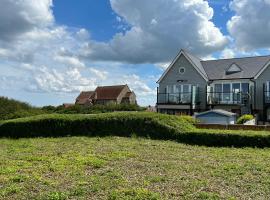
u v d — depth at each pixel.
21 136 20.89
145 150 14.48
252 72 36.28
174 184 8.68
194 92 37.62
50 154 13.20
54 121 20.75
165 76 41.16
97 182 8.73
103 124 20.12
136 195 7.54
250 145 16.16
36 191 8.06
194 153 13.88
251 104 35.22
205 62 41.78
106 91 78.31
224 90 37.44
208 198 7.46
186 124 19.56
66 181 8.93
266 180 9.11
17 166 10.79
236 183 8.82
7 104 27.88
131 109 42.94
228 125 21.08
